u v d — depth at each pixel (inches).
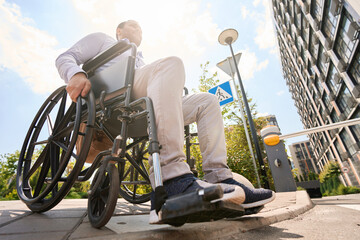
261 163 169.5
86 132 40.7
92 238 23.9
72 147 42.4
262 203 35.5
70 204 78.8
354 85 595.8
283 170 114.3
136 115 34.7
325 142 1253.1
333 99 789.2
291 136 115.0
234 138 233.0
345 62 602.9
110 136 51.8
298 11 798.5
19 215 46.0
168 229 28.1
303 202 66.9
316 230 32.2
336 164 1135.0
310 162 2741.1
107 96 41.0
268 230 33.7
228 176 37.0
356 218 42.0
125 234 25.2
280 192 110.6
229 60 210.1
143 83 38.8
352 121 101.0
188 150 53.2
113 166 34.4
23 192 58.1
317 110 1100.5
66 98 65.4
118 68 39.9
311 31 767.7
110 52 41.4
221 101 157.1
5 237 26.0
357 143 772.0
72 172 41.4
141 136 58.5
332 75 731.4
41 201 49.9
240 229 32.5
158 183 24.5
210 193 19.3
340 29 578.9
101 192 35.8
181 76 35.9
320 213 52.9
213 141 40.5
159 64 36.2
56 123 61.9
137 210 59.3
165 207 22.2
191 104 46.3
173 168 28.7
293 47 1040.2
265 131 122.0
